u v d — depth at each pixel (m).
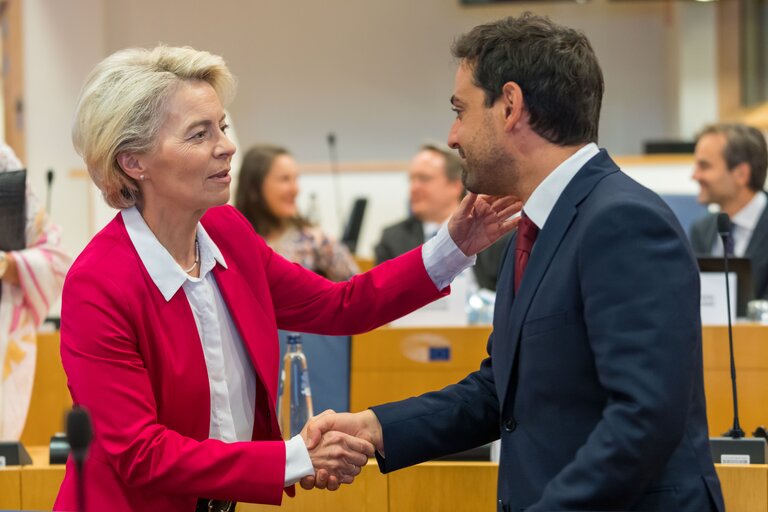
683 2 8.88
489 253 5.02
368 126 9.34
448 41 9.26
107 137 1.97
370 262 6.41
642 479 1.67
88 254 2.01
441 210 5.59
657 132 9.15
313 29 9.32
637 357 1.67
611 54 9.16
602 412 1.78
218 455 1.95
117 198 2.04
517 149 1.91
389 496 2.57
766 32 8.82
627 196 1.78
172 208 2.03
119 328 1.95
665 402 1.64
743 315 3.93
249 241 2.20
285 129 9.38
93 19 8.67
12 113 8.48
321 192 8.06
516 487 1.86
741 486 2.43
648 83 9.16
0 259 3.27
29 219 3.42
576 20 9.16
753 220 5.20
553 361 1.80
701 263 3.74
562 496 1.67
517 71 1.89
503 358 1.91
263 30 9.34
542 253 1.85
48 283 3.38
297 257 5.12
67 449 2.73
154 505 1.98
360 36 9.30
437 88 9.28
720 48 8.84
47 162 8.53
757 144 5.18
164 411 2.01
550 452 1.80
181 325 2.02
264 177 5.17
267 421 2.17
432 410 2.14
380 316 2.34
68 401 3.58
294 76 9.36
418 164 5.59
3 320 3.38
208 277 2.11
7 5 8.46
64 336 1.98
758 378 3.33
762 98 8.83
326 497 2.58
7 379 3.34
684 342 1.67
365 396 3.63
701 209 5.86
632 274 1.70
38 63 8.55
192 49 2.05
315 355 3.33
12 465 2.71
